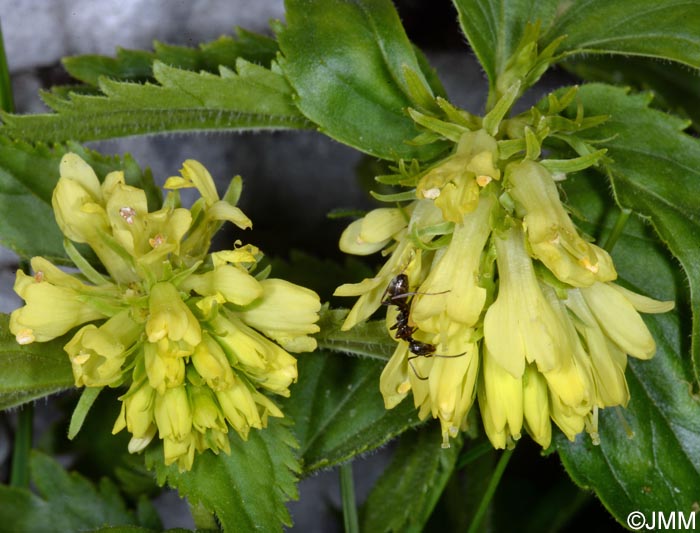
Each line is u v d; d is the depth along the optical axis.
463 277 0.13
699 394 0.15
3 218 0.15
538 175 0.13
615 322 0.13
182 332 0.13
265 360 0.13
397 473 0.16
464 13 0.15
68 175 0.14
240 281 0.13
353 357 0.16
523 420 0.13
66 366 0.14
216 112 0.15
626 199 0.14
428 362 0.13
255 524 0.14
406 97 0.14
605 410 0.15
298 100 0.14
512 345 0.13
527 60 0.14
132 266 0.13
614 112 0.14
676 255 0.14
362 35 0.14
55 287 0.13
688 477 0.15
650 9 0.15
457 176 0.13
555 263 0.13
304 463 0.15
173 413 0.13
